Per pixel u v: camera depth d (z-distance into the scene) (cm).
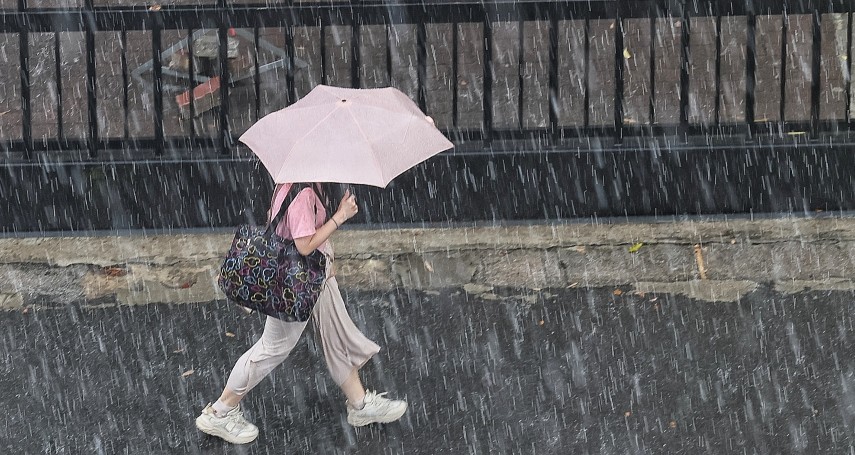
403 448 1812
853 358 2098
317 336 1819
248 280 1691
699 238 2606
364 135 1655
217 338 2234
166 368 2108
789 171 2677
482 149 2675
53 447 1822
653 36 2645
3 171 2617
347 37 3975
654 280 2444
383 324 2281
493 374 2069
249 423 1841
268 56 3794
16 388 2023
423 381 2048
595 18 2625
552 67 2653
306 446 1823
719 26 2644
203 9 2584
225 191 2659
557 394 1989
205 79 3688
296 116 1706
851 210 2703
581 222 2689
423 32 2597
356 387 1859
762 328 2225
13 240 2622
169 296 2406
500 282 2452
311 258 1722
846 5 2631
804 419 1883
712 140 2684
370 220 2705
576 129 2714
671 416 1902
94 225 2659
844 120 2762
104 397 1994
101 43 4053
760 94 3788
